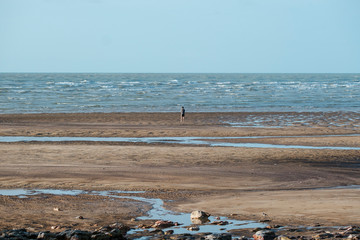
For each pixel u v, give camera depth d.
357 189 34.94
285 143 63.41
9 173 40.75
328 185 37.66
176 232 22.42
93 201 30.83
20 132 72.81
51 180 38.19
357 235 19.86
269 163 47.53
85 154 51.38
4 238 19.88
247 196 32.28
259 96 172.75
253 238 20.66
